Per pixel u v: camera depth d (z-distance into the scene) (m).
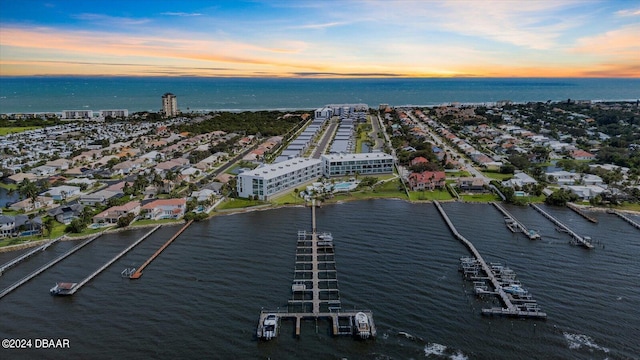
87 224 162.88
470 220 169.50
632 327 98.38
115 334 96.12
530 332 96.75
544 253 137.50
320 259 133.25
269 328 96.38
